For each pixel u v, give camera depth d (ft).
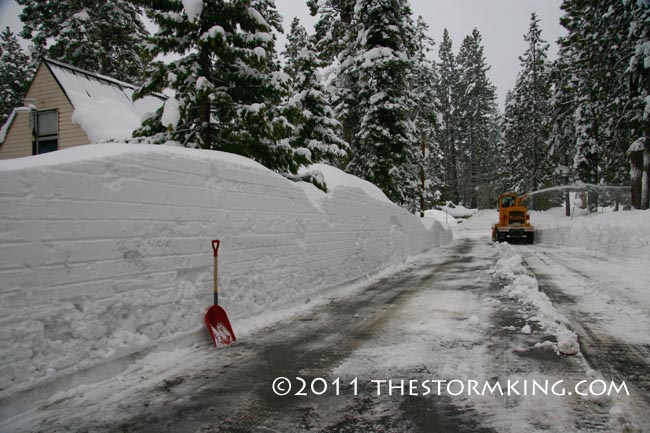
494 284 32.27
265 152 31.86
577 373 13.47
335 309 25.41
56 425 10.48
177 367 14.93
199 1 27.73
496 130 256.93
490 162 242.17
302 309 25.52
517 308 23.52
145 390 12.79
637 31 59.62
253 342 18.26
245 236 21.59
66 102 47.70
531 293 26.66
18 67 106.73
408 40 80.69
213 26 29.32
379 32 72.23
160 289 16.20
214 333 17.90
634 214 51.90
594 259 47.96
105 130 45.09
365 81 76.43
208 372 14.42
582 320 20.33
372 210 43.88
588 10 79.92
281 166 33.40
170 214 16.89
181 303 17.19
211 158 19.62
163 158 16.72
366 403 11.68
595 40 72.38
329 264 31.86
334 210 33.86
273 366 15.01
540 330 18.92
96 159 13.96
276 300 24.08
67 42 70.03
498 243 88.48
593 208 113.39
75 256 12.96
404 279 38.65
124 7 76.95
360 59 71.77
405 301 27.07
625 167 110.93
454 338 17.94
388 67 70.03
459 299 26.71
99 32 72.13
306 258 28.12
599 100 81.35
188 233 17.78
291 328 20.76
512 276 35.58
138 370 14.53
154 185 16.20
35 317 11.70
